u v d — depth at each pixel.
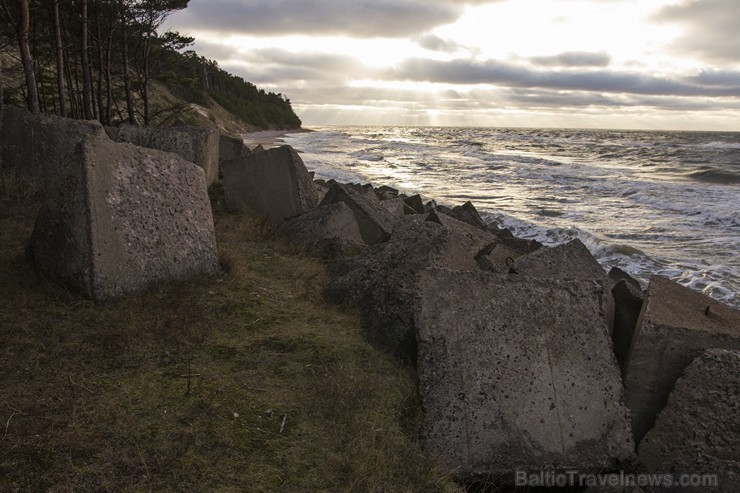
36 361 3.71
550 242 12.98
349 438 3.37
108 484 2.71
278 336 4.64
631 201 19.36
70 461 2.80
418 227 6.48
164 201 5.38
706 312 4.25
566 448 3.63
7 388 3.37
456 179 26.41
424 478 3.17
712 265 10.61
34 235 4.91
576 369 3.89
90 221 4.62
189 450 3.05
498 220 15.27
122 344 4.09
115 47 21.19
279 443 3.25
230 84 102.00
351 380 4.05
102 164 4.82
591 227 14.73
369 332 4.92
